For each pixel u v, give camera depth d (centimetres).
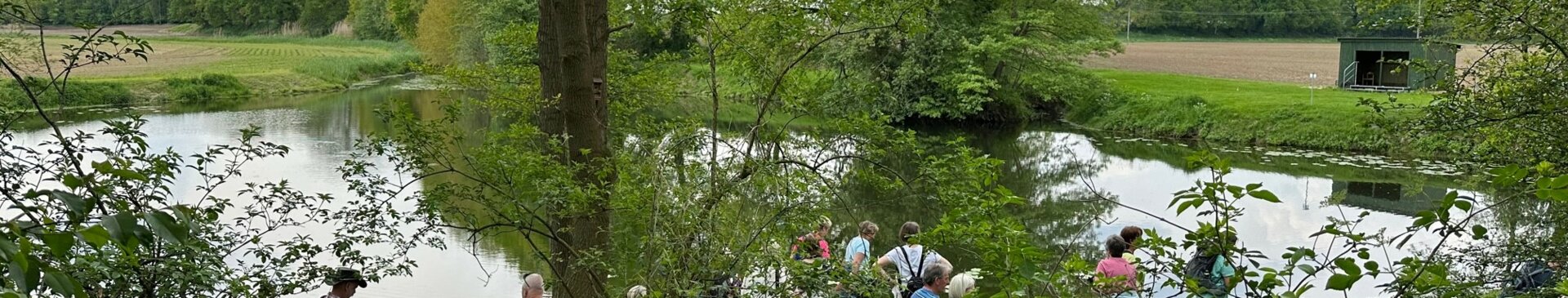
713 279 655
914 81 3709
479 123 2683
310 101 4719
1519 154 842
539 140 842
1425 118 902
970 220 547
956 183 821
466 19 4316
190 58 6606
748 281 698
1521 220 888
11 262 211
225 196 1720
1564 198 347
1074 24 3944
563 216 726
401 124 769
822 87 962
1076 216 1850
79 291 222
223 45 7962
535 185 730
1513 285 693
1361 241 409
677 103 1609
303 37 9000
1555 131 819
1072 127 3781
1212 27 10294
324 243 1347
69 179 255
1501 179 366
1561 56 848
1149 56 7088
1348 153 2808
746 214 717
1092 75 3988
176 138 3078
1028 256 483
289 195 716
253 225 1470
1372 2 940
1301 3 9969
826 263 685
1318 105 3148
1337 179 2323
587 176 827
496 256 1426
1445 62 902
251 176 2100
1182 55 7212
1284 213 1783
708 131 880
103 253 507
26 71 643
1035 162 2791
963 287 826
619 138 893
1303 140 3002
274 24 8781
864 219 1575
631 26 980
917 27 971
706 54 1051
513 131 784
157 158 571
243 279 637
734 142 905
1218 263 465
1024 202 518
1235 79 4881
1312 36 10156
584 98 839
